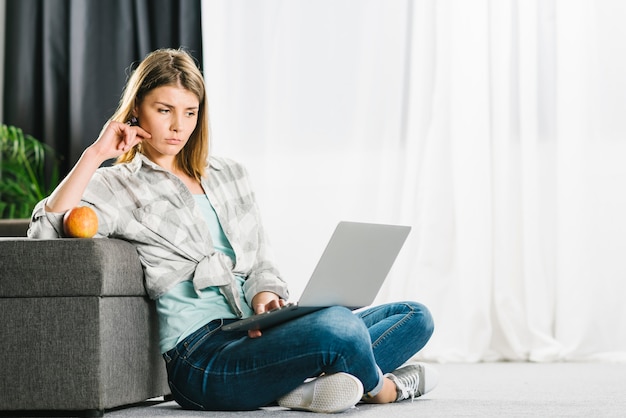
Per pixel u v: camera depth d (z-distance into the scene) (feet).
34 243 8.41
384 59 17.40
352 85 17.53
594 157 16.60
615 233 16.55
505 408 8.89
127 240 9.04
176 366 8.69
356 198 17.34
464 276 16.71
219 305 8.89
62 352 8.34
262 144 17.75
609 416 8.23
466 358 16.57
